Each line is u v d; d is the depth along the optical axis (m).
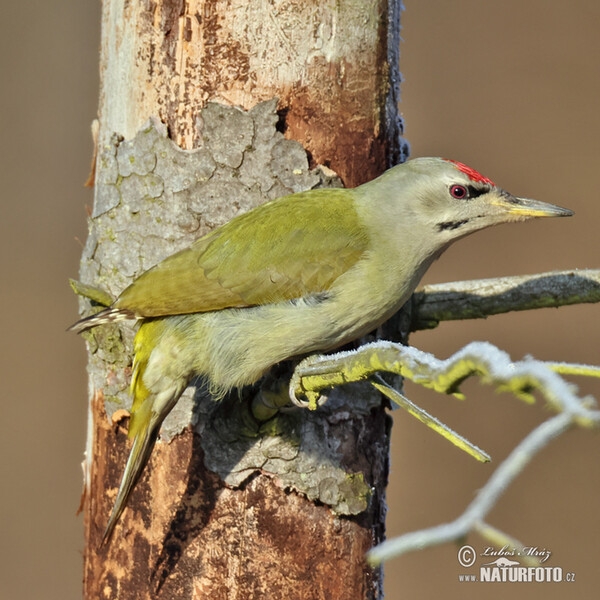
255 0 8.25
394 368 6.02
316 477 8.52
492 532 4.03
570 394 4.03
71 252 17.77
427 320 9.20
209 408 8.48
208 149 8.35
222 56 8.30
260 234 8.20
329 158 8.58
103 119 8.88
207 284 8.15
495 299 9.02
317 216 8.30
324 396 7.80
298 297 8.17
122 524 8.78
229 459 8.45
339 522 8.65
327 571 8.63
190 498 8.53
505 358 4.72
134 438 8.29
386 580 14.63
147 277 8.24
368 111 8.63
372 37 8.56
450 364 5.10
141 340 8.38
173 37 8.33
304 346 8.27
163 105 8.41
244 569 8.50
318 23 8.39
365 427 8.79
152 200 8.47
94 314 8.31
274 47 8.32
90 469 9.16
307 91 8.44
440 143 17.38
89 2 18.66
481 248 16.69
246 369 8.23
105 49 8.84
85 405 16.73
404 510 14.71
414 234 8.49
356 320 8.32
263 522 8.48
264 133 8.35
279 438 8.42
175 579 8.57
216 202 8.39
